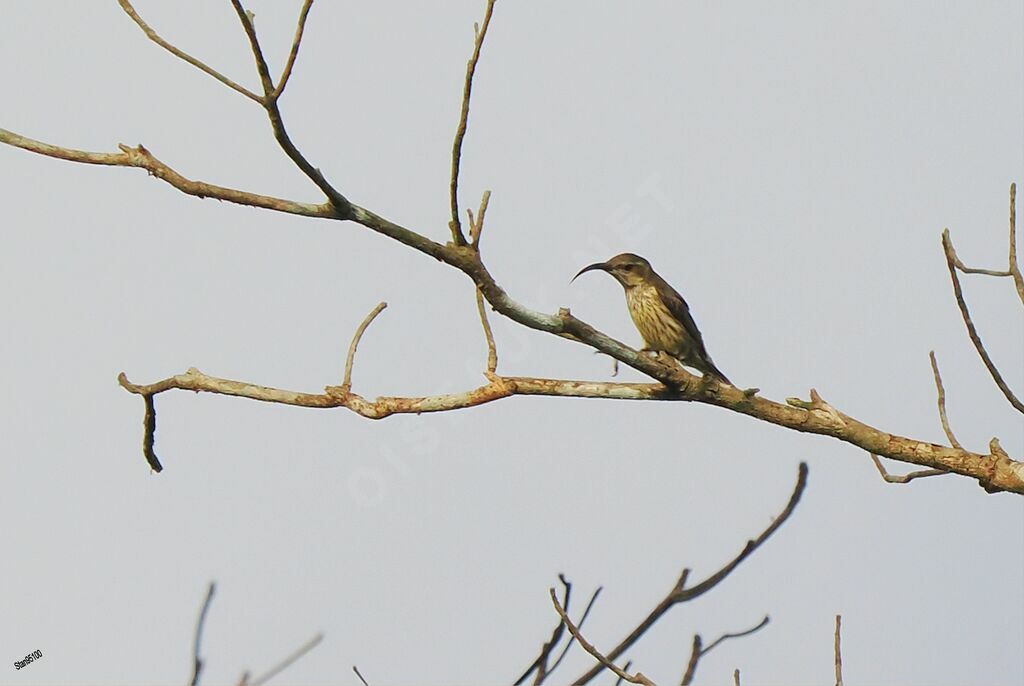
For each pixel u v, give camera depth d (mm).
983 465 10352
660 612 8641
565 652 8781
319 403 10219
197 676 7289
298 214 9102
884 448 10531
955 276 9906
